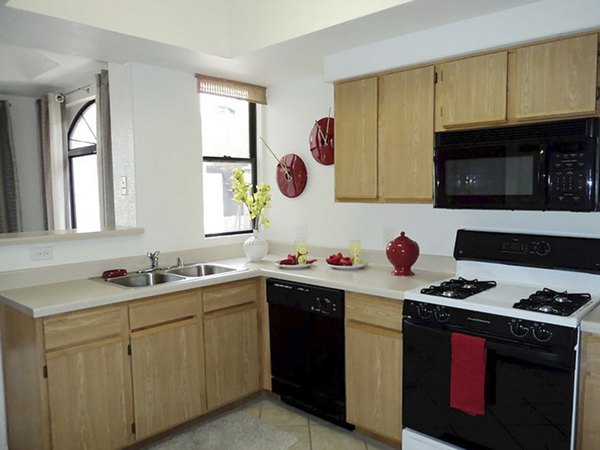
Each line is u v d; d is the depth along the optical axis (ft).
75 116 15.15
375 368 8.05
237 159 12.19
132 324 8.00
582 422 5.89
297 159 11.45
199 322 8.97
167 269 10.20
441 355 6.81
